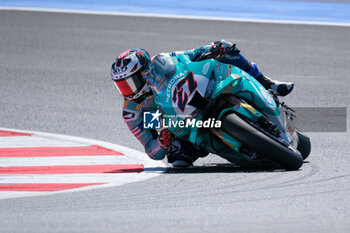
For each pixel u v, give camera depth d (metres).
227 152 20.12
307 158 22.03
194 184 18.41
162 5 69.62
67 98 34.81
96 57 45.19
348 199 15.92
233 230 13.49
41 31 54.09
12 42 49.94
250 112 19.44
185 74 19.91
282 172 19.45
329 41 50.03
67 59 44.59
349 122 29.11
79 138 26.80
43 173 21.02
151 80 20.03
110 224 14.14
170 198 16.80
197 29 54.34
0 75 40.16
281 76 39.44
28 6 67.44
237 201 16.11
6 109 32.50
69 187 18.97
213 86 19.81
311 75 39.75
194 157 21.44
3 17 60.28
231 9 66.81
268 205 15.58
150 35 52.03
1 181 19.94
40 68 42.03
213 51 20.42
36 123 29.66
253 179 18.62
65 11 64.06
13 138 26.78
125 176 20.31
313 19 60.12
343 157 22.11
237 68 20.67
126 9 66.00
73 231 13.65
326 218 14.26
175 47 47.47
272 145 18.89
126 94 20.33
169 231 13.50
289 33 52.88
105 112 31.84
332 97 34.47
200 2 72.56
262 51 46.31
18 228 13.98
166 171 20.88
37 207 16.28
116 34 52.69
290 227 13.64
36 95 35.47
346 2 73.50
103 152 24.31
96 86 37.66
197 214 14.91
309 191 16.89
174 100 19.84
